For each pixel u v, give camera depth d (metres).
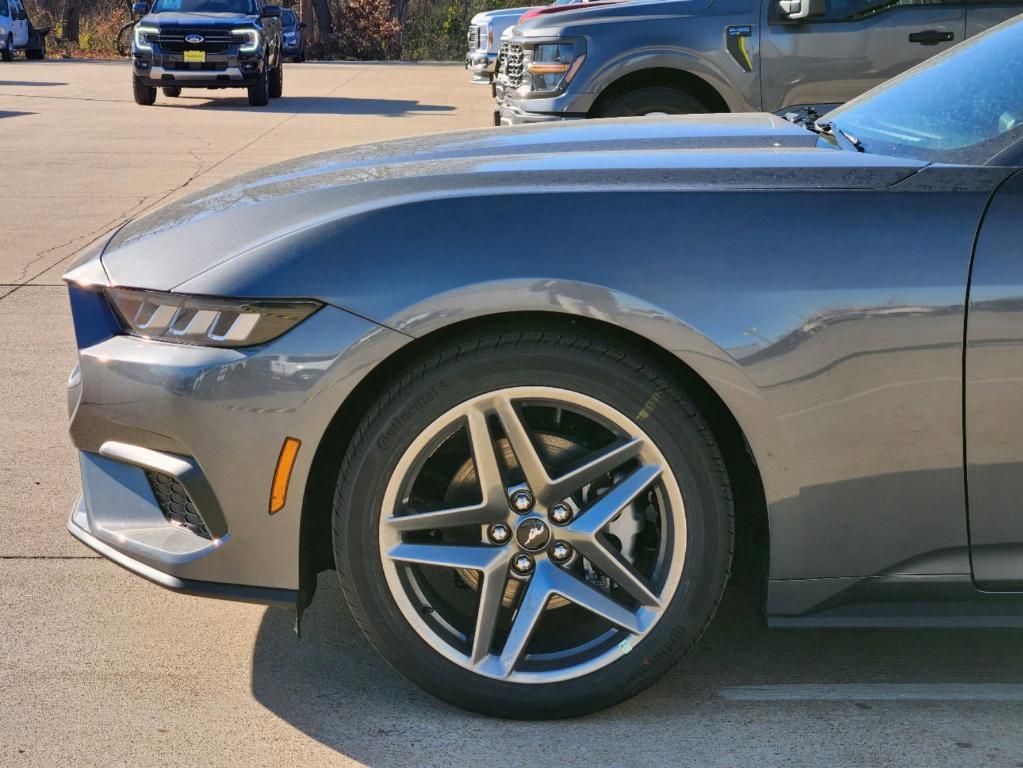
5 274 6.84
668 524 2.41
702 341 2.27
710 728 2.48
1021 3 7.25
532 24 7.74
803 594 2.41
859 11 7.30
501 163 2.63
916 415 2.29
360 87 22.86
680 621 2.42
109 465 2.59
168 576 2.48
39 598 3.10
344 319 2.31
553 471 2.44
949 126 2.66
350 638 2.90
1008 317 2.26
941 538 2.36
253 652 2.83
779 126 3.05
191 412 2.36
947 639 2.88
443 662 2.45
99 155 11.91
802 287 2.28
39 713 2.55
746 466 2.49
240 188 2.79
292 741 2.44
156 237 2.60
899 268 2.28
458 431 2.49
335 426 2.46
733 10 7.37
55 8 44.72
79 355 2.53
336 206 2.47
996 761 2.36
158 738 2.46
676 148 2.76
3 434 4.36
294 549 2.42
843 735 2.46
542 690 2.44
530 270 2.28
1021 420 2.28
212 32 17.44
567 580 2.44
